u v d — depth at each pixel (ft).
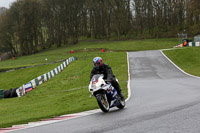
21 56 370.73
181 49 197.16
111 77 32.60
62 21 426.51
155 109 30.58
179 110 27.89
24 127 28.78
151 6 380.99
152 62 157.28
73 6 410.52
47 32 461.37
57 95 84.17
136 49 291.38
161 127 20.27
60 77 132.26
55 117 34.91
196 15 320.70
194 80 83.51
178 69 128.77
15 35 373.20
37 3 368.27
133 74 120.26
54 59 246.88
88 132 21.09
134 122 23.40
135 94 53.47
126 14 394.32
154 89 61.21
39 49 441.27
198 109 27.22
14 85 140.77
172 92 51.85
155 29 418.72
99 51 295.69
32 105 63.41
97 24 458.91
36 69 173.27
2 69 184.65
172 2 373.81
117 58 184.14
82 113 34.76
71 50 315.78
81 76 130.00
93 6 406.62
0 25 357.20
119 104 34.37
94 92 31.48
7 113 54.29
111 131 20.58
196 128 19.02
